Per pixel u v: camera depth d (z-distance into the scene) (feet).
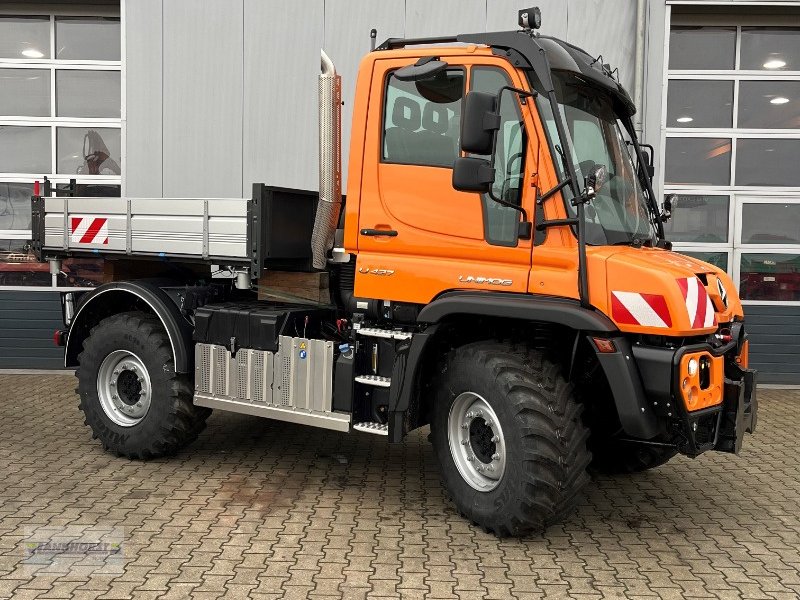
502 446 14.05
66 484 16.85
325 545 13.69
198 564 12.73
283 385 16.80
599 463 18.31
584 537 14.47
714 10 29.71
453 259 14.99
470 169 13.75
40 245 20.83
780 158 30.25
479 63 14.55
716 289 14.44
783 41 30.25
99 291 19.40
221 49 29.73
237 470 18.25
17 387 27.68
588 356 14.73
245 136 29.84
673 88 30.50
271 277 18.26
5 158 31.30
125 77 30.01
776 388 29.94
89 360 19.01
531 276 14.01
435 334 14.87
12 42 31.27
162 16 29.78
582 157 14.37
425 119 15.25
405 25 29.43
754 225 30.30
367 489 16.99
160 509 15.37
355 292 16.08
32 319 30.76
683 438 13.53
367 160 15.90
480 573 12.67
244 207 17.39
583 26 29.09
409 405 15.02
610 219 14.46
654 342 13.26
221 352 17.67
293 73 29.63
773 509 16.28
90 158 31.35
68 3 30.99
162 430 18.10
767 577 12.76
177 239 18.51
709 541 14.37
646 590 12.18
